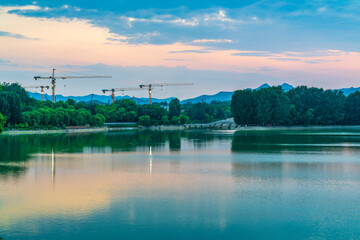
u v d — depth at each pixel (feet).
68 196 160.25
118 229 120.06
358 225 123.44
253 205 146.61
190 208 142.51
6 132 607.78
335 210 139.74
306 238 112.78
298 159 280.10
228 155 311.06
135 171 226.17
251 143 440.45
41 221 127.34
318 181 193.06
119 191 170.19
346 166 243.40
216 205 146.61
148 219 129.39
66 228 120.88
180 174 215.10
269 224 124.47
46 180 196.03
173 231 118.42
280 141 467.93
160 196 160.76
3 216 132.67
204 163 261.24
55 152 336.49
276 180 195.93
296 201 152.35
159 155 313.94
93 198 156.87
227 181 193.67
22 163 259.60
